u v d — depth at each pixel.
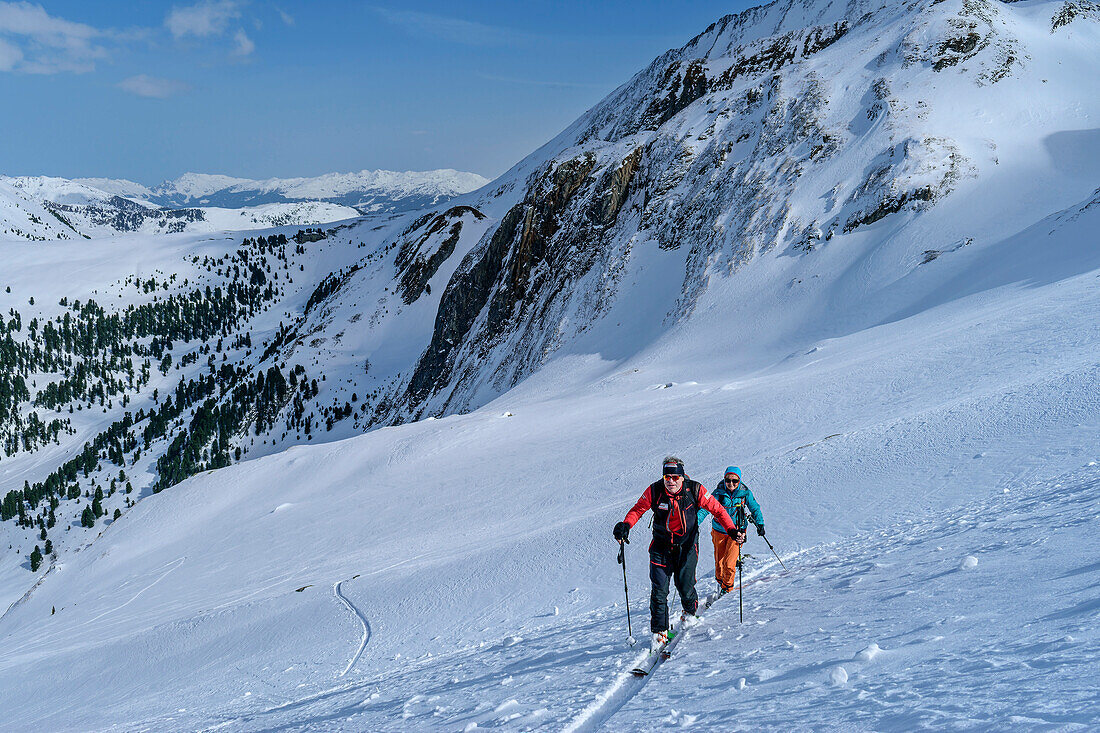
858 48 93.12
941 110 74.88
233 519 54.62
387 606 20.17
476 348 117.12
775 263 70.69
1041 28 86.75
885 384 28.28
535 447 43.34
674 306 77.56
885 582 7.00
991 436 16.05
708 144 96.06
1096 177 59.31
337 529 40.78
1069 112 70.81
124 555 56.16
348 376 188.62
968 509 11.21
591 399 56.19
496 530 28.55
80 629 41.72
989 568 6.12
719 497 8.83
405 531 34.81
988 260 51.22
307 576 31.83
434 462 49.41
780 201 76.12
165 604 39.09
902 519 12.64
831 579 8.15
